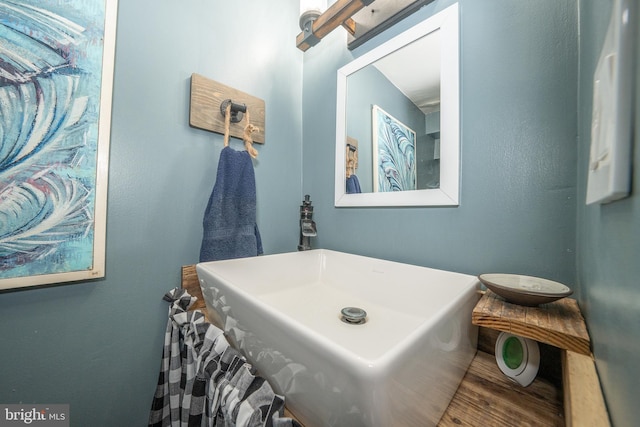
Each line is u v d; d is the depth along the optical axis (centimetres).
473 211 62
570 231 50
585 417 24
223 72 83
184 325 63
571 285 49
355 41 89
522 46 56
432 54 71
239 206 80
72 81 56
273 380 40
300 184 110
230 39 85
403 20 78
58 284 55
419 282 63
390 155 79
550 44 52
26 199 51
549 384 45
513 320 39
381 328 54
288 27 105
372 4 84
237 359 46
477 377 47
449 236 66
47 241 53
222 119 82
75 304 57
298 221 108
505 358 48
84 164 57
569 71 50
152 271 69
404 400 27
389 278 69
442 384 37
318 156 104
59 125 54
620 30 20
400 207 77
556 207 51
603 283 28
